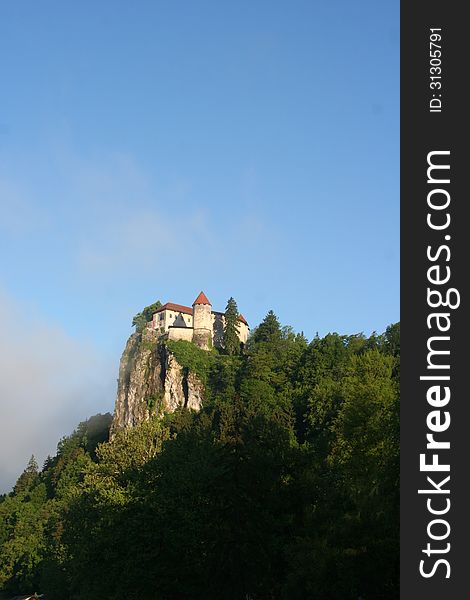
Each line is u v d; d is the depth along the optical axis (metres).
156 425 79.69
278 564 45.91
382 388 64.69
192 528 48.88
